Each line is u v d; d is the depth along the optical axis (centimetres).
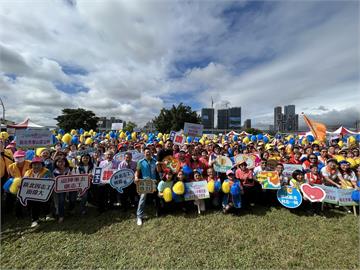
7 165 475
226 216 480
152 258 331
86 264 316
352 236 390
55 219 462
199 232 408
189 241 377
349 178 538
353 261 322
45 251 346
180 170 511
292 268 309
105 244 367
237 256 335
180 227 428
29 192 410
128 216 482
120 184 479
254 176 554
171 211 510
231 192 484
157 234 400
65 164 491
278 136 2008
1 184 466
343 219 462
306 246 361
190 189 495
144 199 455
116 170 507
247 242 373
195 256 336
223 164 600
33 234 397
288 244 367
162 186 486
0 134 877
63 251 346
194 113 3947
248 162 632
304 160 657
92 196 548
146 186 459
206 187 500
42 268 307
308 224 439
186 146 765
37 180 415
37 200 412
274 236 393
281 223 444
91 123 5228
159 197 486
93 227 427
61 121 5119
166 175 501
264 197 544
